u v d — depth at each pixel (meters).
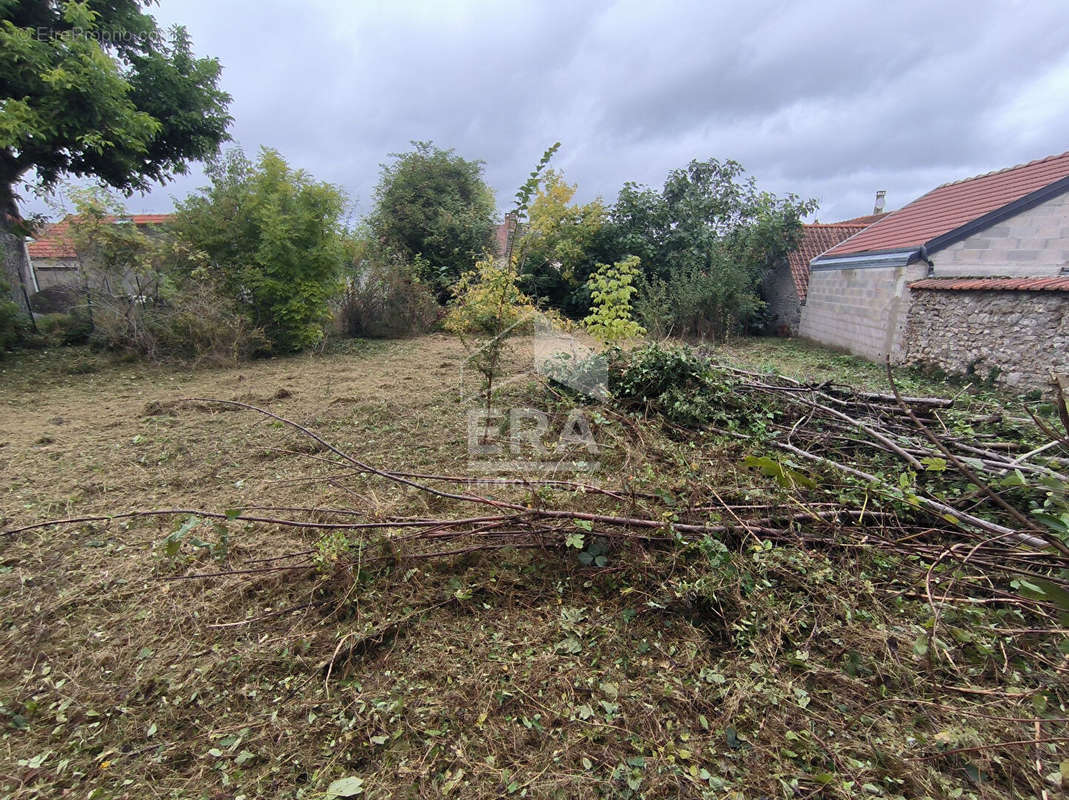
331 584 2.16
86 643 1.92
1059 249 7.11
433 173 14.21
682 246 12.69
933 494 2.59
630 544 2.26
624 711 1.62
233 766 1.46
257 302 8.02
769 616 1.92
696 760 1.46
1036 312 5.76
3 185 7.73
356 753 1.50
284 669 1.81
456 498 2.39
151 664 1.83
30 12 7.38
